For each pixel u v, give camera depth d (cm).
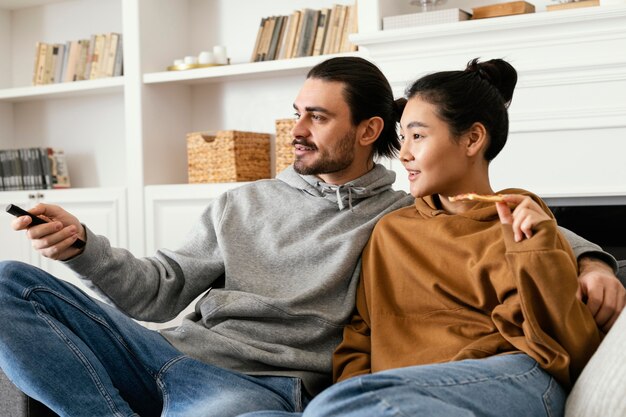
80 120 402
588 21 256
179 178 367
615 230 262
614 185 260
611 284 136
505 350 137
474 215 150
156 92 356
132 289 168
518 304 135
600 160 261
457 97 152
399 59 283
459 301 147
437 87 153
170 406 150
